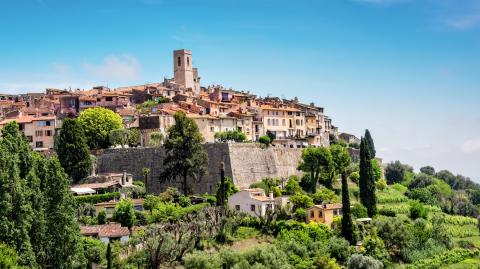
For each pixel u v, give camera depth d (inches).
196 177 7539.4
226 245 5831.7
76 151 7440.9
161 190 7815.0
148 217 6136.8
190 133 7288.4
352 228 6343.5
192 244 5467.5
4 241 3809.1
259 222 6314.0
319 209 6702.8
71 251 4185.5
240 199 6806.1
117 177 7485.2
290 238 6003.9
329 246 5974.4
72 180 7381.9
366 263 5595.5
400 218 7608.3
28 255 3823.8
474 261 6737.2
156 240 5162.4
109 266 4751.5
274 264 5226.4
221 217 6028.5
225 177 7534.5
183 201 6747.1
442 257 6594.5
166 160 7273.6
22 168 4414.4
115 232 5462.6
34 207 4101.9
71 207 4296.3
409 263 6427.2
